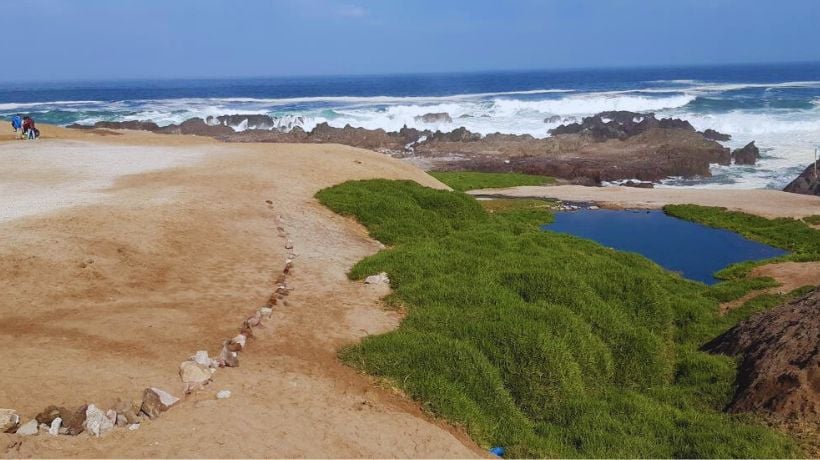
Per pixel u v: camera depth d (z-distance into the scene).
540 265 12.57
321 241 13.95
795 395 7.80
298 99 95.06
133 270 10.30
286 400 6.59
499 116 67.88
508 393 7.85
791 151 46.78
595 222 26.56
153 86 180.00
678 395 9.03
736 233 24.39
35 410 5.70
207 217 13.80
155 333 7.91
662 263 20.08
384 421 6.51
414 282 10.82
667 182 39.28
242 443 5.57
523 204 29.94
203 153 23.91
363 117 63.62
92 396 6.08
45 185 16.14
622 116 62.81
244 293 9.88
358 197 18.16
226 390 6.59
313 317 9.13
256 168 20.30
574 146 50.16
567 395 8.20
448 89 128.38
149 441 5.40
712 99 72.25
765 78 148.25
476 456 6.29
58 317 8.20
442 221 18.17
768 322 9.87
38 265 9.71
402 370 7.56
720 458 6.88
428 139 53.75
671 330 11.66
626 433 7.55
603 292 11.70
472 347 8.23
